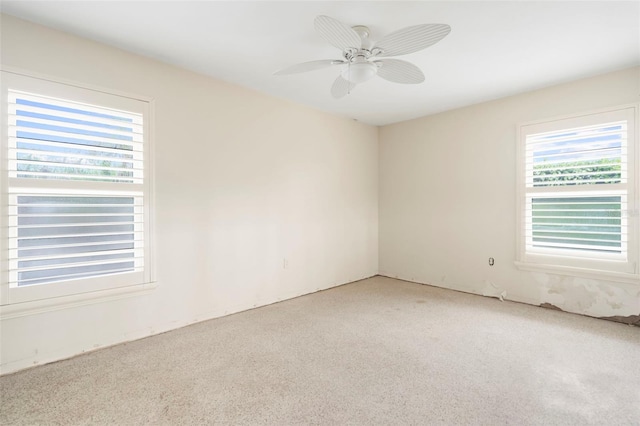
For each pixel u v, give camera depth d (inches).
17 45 85.8
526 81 130.2
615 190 121.3
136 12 83.3
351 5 80.3
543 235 139.9
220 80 128.3
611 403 72.8
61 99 92.4
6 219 84.5
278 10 82.7
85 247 97.7
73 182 95.0
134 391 77.9
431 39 76.4
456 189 168.6
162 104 112.7
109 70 101.1
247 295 139.7
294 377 84.4
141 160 107.7
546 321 124.0
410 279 190.5
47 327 91.7
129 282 105.9
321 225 171.8
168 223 114.9
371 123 196.5
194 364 91.2
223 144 130.0
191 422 67.1
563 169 133.3
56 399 74.6
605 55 107.3
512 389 78.6
